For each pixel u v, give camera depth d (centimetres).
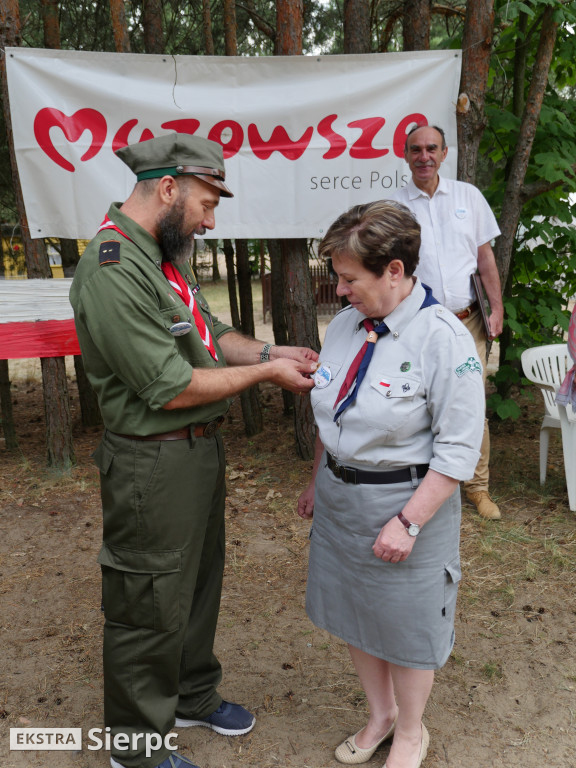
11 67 398
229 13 482
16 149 409
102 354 172
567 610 296
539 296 495
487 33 390
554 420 406
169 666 195
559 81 514
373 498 177
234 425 582
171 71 402
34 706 242
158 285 176
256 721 234
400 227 160
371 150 410
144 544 183
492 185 506
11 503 420
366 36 461
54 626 291
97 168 411
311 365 195
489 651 269
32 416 632
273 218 420
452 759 214
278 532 377
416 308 170
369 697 211
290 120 407
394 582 179
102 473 187
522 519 380
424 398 168
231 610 302
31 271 440
